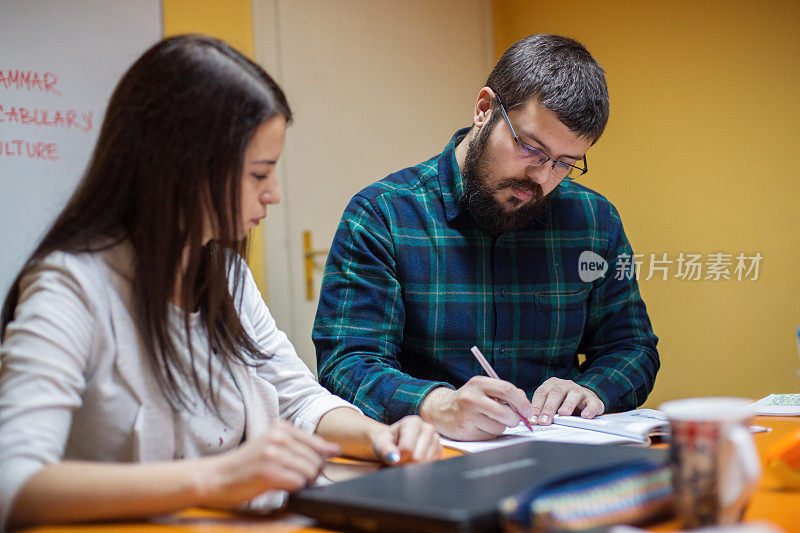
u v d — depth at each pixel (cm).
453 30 340
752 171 269
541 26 338
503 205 166
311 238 298
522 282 176
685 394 290
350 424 121
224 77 99
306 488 83
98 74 253
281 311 291
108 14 255
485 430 129
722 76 276
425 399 140
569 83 154
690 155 287
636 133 304
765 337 267
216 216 100
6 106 238
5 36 238
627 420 139
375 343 160
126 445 104
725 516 70
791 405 156
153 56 101
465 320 170
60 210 109
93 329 99
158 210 99
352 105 310
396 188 175
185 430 110
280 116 102
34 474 81
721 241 279
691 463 71
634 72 304
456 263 171
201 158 98
